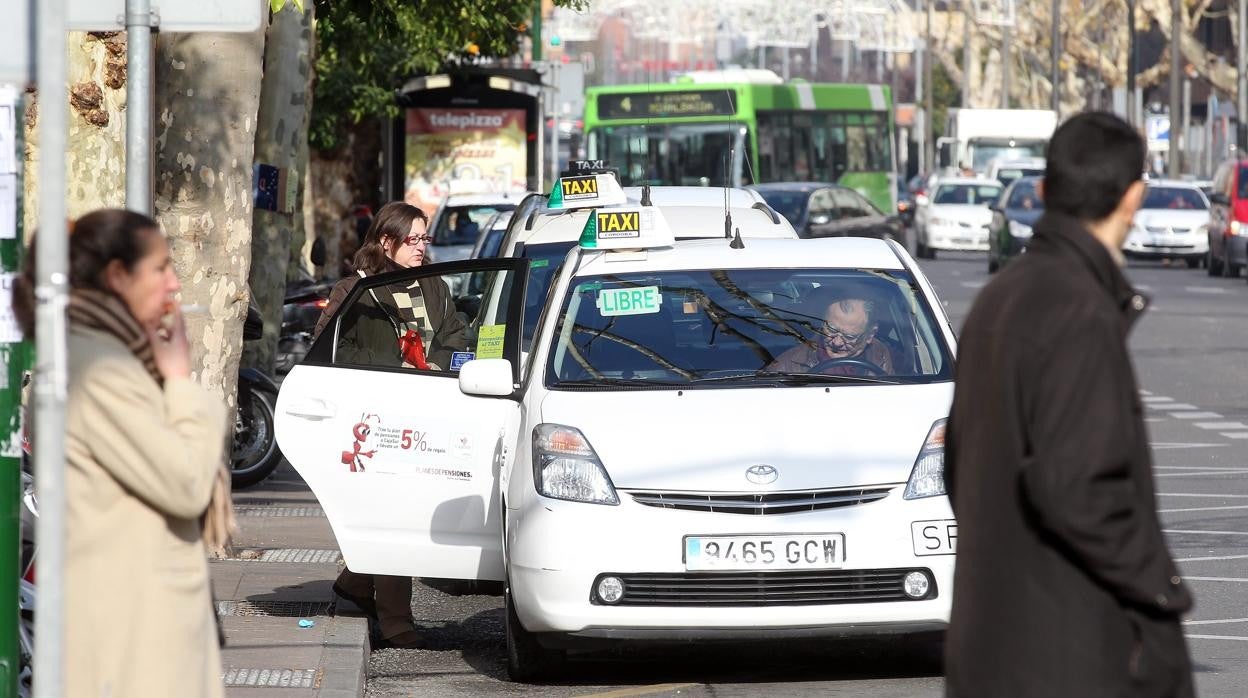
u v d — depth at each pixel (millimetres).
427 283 24219
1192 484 37750
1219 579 27438
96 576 11422
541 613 19641
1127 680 10070
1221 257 109062
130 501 11469
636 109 100000
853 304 22375
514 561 20016
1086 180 10531
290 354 57469
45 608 10133
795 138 106875
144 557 11469
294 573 26844
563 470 19906
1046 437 10016
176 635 11578
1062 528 9922
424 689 20891
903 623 19422
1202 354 66000
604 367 21641
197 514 11531
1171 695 10203
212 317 28047
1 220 12352
